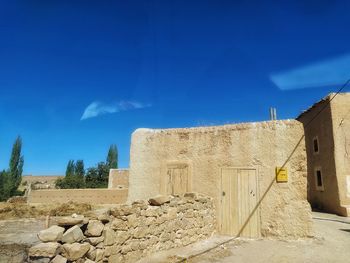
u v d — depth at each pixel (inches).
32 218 703.7
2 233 465.1
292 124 380.2
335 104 721.6
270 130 387.2
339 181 684.1
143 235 264.4
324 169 754.2
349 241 356.8
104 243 219.0
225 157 400.2
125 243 241.8
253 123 396.5
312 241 346.3
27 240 393.4
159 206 290.5
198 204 354.6
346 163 693.9
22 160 1791.3
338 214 666.2
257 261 271.1
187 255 281.0
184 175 414.9
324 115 757.3
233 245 330.3
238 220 381.4
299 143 373.7
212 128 414.6
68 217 212.2
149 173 435.2
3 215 737.6
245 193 384.2
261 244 334.3
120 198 1057.5
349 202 670.5
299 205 361.7
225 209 389.4
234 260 273.7
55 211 808.9
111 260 224.2
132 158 450.3
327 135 740.0
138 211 260.7
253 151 389.7
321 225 486.0
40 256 183.6
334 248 318.3
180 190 413.4
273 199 371.2
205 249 309.9
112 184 1264.8
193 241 336.2
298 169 369.1
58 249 189.3
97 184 1621.6
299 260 274.2
